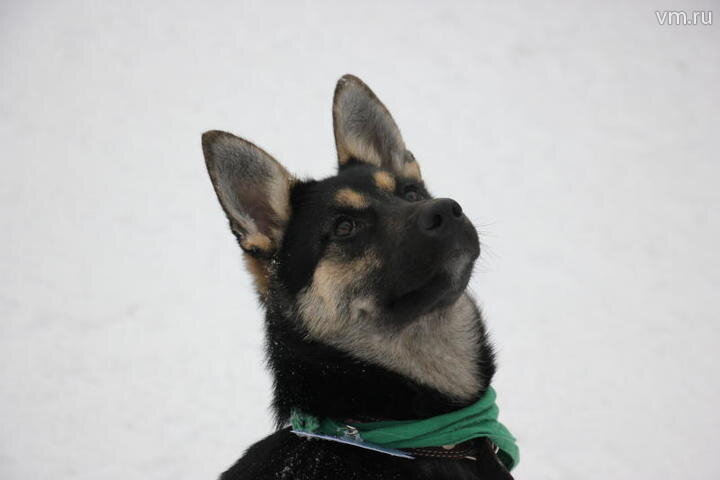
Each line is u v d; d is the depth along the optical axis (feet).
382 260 4.82
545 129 10.62
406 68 11.89
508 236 8.50
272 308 4.92
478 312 5.01
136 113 11.14
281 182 4.99
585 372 6.79
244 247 4.94
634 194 9.36
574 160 10.00
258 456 4.86
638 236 8.61
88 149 10.46
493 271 7.95
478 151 10.08
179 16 13.24
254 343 7.16
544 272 7.99
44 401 6.66
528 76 11.76
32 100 11.43
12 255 8.45
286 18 13.16
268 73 11.89
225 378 6.84
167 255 8.48
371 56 12.18
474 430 4.78
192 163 10.19
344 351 4.84
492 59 12.09
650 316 7.39
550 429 6.43
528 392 6.65
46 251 8.54
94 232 8.87
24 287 7.92
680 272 8.04
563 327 7.23
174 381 6.81
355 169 5.09
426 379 4.84
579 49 12.31
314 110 11.09
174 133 10.73
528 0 13.51
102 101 11.39
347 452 4.72
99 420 6.56
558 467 6.22
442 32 12.75
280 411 4.88
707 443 6.36
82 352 7.06
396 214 4.85
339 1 13.56
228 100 11.32
